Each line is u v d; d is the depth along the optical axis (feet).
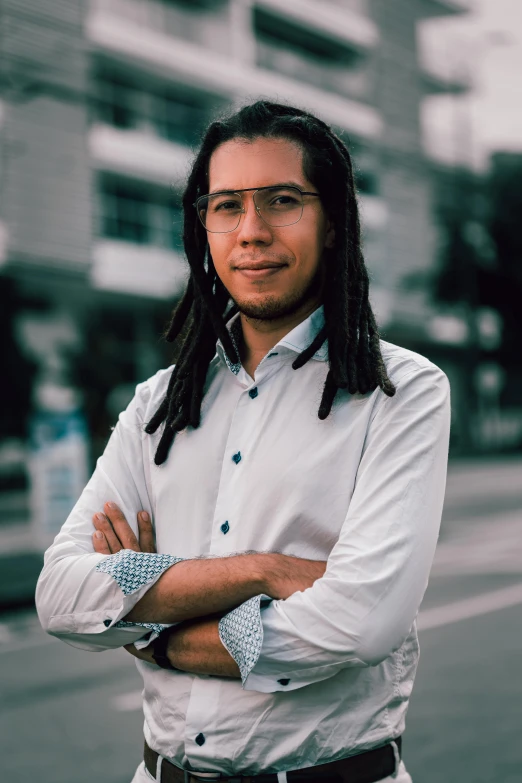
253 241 4.85
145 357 75.20
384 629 4.46
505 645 18.84
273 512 4.82
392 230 98.27
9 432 63.21
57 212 66.49
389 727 4.77
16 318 64.95
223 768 4.71
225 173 4.92
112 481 5.43
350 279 5.04
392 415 4.80
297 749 4.60
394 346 5.16
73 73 67.51
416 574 4.57
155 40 72.02
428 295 101.50
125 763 13.10
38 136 65.46
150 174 71.67
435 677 16.71
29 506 55.42
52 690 16.79
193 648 4.73
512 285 102.27
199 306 5.32
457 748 13.34
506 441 114.73
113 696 16.30
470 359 102.42
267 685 4.55
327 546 4.79
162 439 5.21
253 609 4.52
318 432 4.87
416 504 4.66
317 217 4.94
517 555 31.32
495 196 103.40
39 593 5.12
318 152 4.93
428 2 102.17
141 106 73.97
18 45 63.82
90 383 65.26
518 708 14.92
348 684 4.67
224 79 77.56
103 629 4.84
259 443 4.91
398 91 100.48
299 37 92.32
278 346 4.97
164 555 4.85
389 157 97.91
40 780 12.49
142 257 71.41
